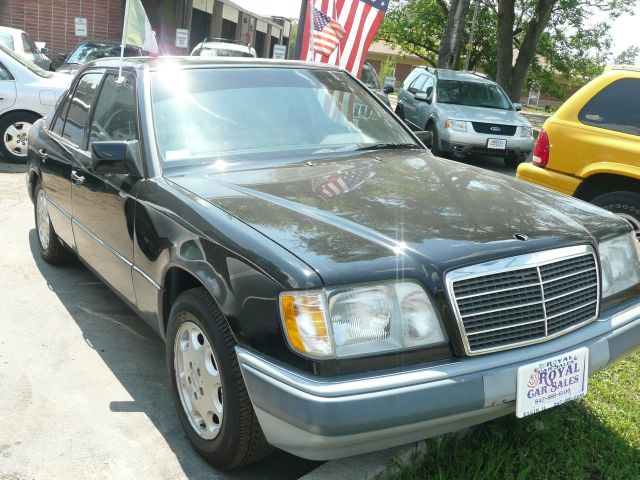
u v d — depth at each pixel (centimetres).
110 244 374
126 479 277
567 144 575
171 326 300
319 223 269
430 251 248
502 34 2264
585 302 279
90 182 395
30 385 348
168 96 369
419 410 230
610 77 568
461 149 1168
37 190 525
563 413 335
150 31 457
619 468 297
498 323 250
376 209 286
